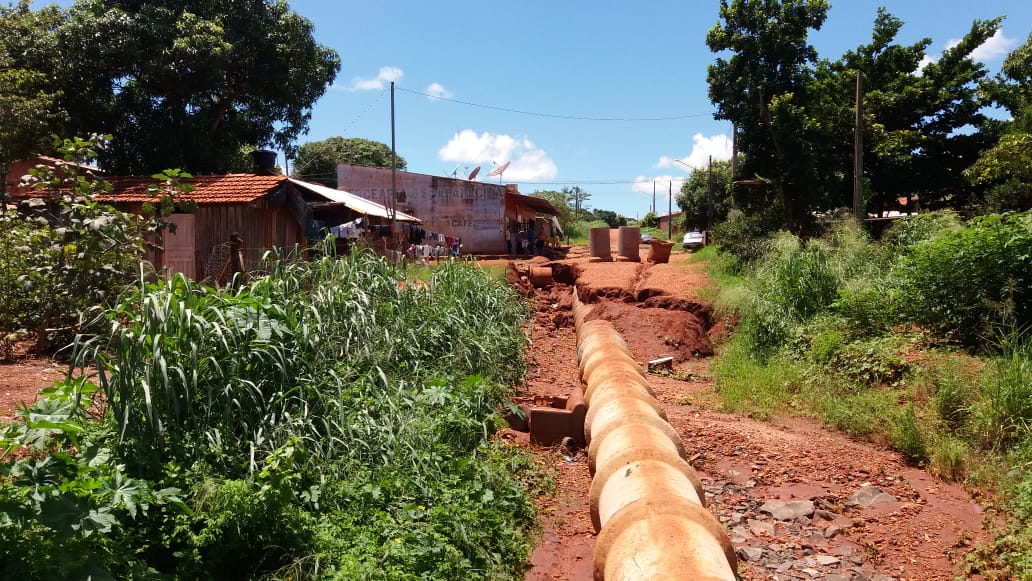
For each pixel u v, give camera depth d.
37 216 9.52
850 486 5.95
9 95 16.16
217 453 4.58
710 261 18.52
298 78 25.77
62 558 3.21
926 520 5.25
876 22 25.59
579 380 9.38
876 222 20.95
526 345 10.97
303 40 25.62
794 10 19.42
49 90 20.89
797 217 18.94
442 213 32.28
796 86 19.44
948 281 9.07
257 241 13.50
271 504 4.04
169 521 3.98
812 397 8.28
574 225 64.75
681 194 48.28
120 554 3.52
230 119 27.31
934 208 27.08
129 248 8.92
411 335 7.60
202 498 4.07
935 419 7.00
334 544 4.11
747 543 4.88
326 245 8.30
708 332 12.52
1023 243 8.55
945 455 6.26
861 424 7.21
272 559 4.05
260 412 5.07
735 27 19.88
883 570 4.53
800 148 18.53
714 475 6.21
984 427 6.51
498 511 5.00
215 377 5.08
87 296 8.38
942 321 9.15
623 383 6.18
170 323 4.93
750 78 19.27
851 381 8.59
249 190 13.51
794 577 4.41
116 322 4.78
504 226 32.28
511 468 6.01
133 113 23.89
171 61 21.83
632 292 14.33
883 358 8.52
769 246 14.36
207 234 13.22
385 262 8.54
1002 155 19.17
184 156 24.56
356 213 21.91
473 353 8.30
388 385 6.30
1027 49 23.45
